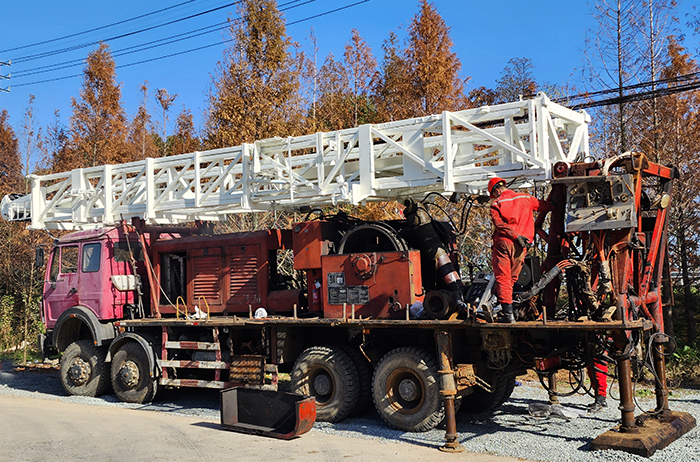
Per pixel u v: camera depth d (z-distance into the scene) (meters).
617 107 15.93
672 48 15.04
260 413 7.91
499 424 8.04
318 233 8.69
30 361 16.95
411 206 8.41
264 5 16.77
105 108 24.48
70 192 11.13
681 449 6.19
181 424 8.31
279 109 16.97
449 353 7.17
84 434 7.73
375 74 24.44
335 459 6.31
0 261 21.98
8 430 8.10
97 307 10.83
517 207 6.76
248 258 9.70
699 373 10.88
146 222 10.67
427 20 18.91
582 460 5.98
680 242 14.16
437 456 6.40
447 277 8.02
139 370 10.22
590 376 8.34
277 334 8.76
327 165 9.22
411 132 8.22
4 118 33.88
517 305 6.75
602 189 6.26
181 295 10.70
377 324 7.69
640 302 6.58
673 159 14.18
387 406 7.75
